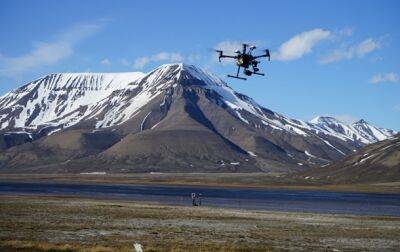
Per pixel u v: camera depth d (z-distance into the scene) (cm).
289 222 7738
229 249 4669
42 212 8019
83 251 4228
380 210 11750
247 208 11425
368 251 5003
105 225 6469
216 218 8019
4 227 5797
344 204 13900
